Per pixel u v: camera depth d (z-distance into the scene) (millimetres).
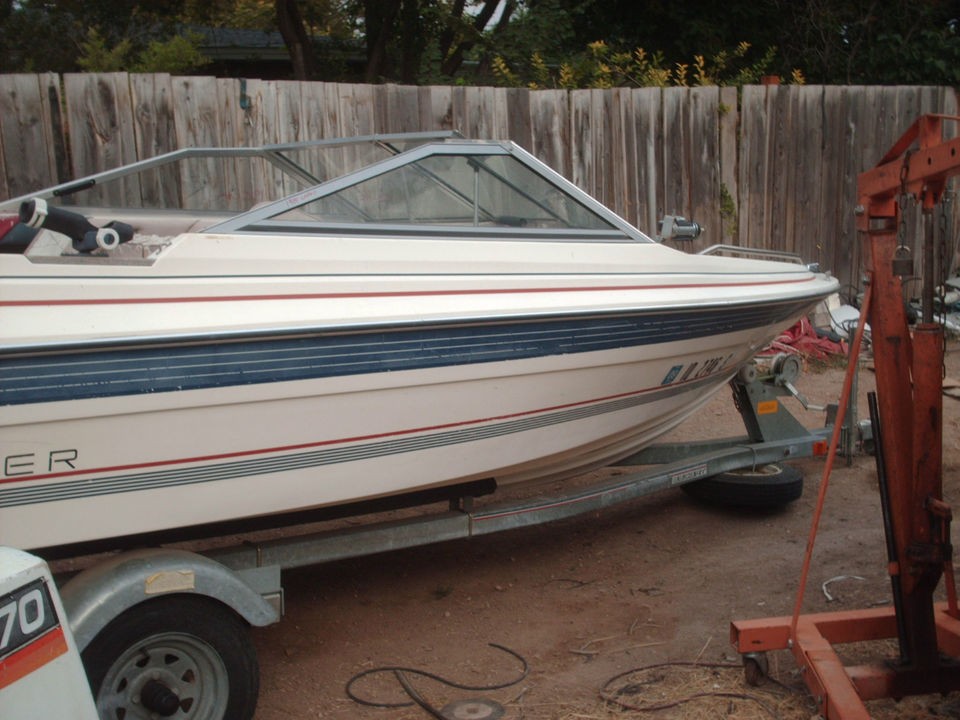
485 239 4004
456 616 4156
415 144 4316
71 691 2357
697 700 3398
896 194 3148
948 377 7805
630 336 4086
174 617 2979
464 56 12742
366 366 3428
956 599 3568
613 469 5965
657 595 4332
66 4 11828
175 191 4582
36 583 2287
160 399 3074
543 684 3561
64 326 2959
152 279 3215
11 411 2854
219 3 13461
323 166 4477
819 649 3244
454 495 4117
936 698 3389
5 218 3713
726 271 4664
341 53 13523
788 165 8672
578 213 4297
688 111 8070
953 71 12570
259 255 3441
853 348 3250
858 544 4836
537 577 4562
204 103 6320
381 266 3670
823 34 12609
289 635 3990
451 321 3537
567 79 9469
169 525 3213
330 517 3807
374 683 3598
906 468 3162
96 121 6094
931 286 3105
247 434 3271
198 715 3070
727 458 5035
